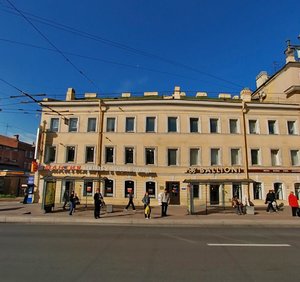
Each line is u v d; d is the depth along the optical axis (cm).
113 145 2998
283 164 2992
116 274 602
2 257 744
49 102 3103
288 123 3127
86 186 2934
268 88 3569
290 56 3272
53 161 3022
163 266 666
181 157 2950
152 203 2859
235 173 2933
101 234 1164
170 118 3070
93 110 3094
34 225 1486
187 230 1338
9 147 5653
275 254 803
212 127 3067
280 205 2778
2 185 4144
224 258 750
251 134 3031
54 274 600
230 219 1766
